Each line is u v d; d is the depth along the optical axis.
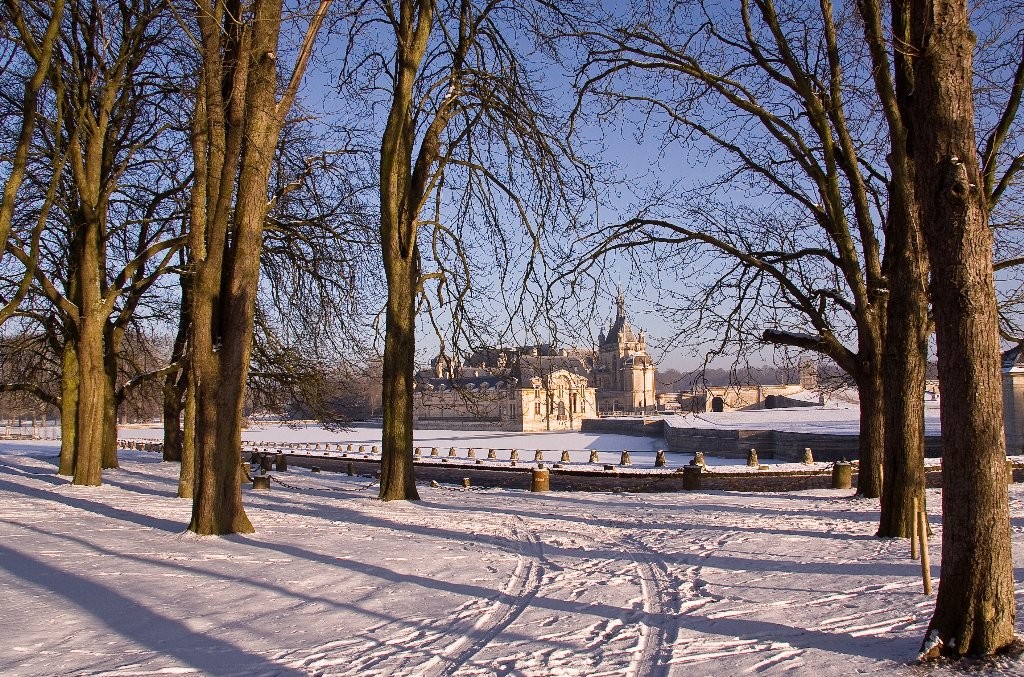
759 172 22.86
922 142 7.76
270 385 31.08
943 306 7.55
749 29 19.78
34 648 7.95
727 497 22.39
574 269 22.12
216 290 15.23
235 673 7.24
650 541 14.66
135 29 20.73
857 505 19.45
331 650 7.90
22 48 17.50
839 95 18.94
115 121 25.81
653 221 22.34
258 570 11.73
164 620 8.97
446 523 17.02
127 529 15.38
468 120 22.44
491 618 9.09
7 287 27.34
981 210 7.54
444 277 22.16
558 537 15.19
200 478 15.02
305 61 15.73
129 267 24.59
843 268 20.33
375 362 28.86
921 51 7.70
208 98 16.11
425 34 20.83
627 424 83.50
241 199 15.23
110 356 32.25
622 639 8.23
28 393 36.69
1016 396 34.81
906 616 8.83
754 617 9.02
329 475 34.69
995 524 7.30
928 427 48.34
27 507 18.41
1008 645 7.28
